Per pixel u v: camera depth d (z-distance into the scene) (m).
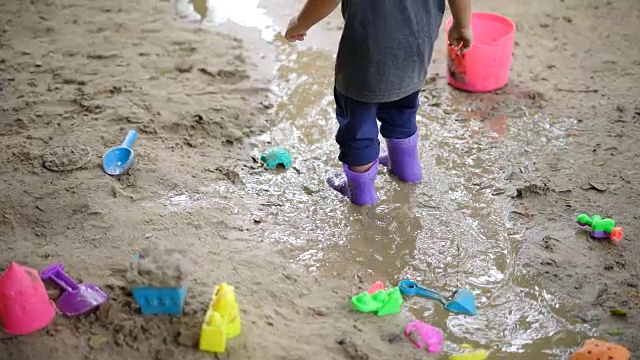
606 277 2.25
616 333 2.12
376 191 2.52
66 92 2.87
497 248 2.34
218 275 2.21
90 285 2.14
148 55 3.09
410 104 2.41
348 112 2.32
